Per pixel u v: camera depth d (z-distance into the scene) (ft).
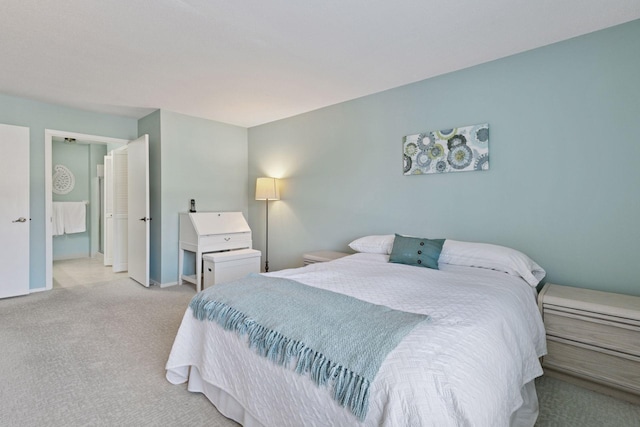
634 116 6.72
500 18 6.57
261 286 5.98
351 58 8.36
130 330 8.68
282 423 4.18
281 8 6.23
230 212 14.10
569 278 7.52
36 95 11.36
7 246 11.32
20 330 8.61
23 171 11.55
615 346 5.76
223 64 8.73
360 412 3.28
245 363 4.77
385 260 8.83
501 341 4.18
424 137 9.71
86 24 6.82
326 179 12.50
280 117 13.98
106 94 11.18
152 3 6.09
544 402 5.74
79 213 19.51
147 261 12.94
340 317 4.44
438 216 9.56
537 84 7.86
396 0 5.97
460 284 6.15
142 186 13.15
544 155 7.79
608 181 7.02
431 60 8.48
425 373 3.20
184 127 13.67
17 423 5.00
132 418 5.16
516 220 8.21
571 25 6.86
